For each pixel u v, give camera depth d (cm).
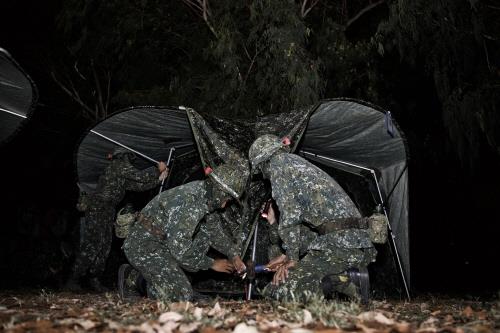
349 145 757
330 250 527
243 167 657
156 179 816
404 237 774
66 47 1384
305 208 532
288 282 516
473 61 1069
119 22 1253
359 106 669
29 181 1440
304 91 986
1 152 1394
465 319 443
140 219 586
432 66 1108
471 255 1514
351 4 1285
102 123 755
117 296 680
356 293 533
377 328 366
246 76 1120
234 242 604
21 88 548
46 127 1505
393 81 1252
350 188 820
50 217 1271
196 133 681
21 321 404
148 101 1219
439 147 1305
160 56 1351
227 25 1097
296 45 998
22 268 1185
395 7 1009
